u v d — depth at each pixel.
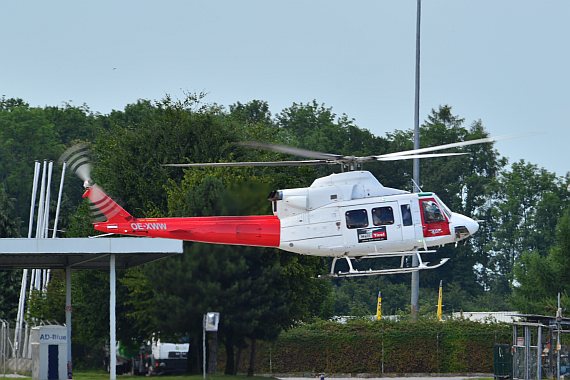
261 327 142.25
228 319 138.62
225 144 189.50
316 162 125.38
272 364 199.75
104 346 183.50
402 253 126.69
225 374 142.62
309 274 161.38
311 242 126.00
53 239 125.44
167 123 193.12
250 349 162.00
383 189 127.56
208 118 193.12
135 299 144.62
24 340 156.62
